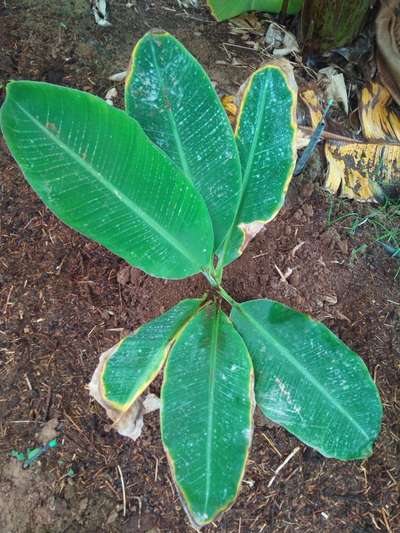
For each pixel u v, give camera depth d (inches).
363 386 25.6
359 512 31.5
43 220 35.0
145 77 26.1
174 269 26.5
